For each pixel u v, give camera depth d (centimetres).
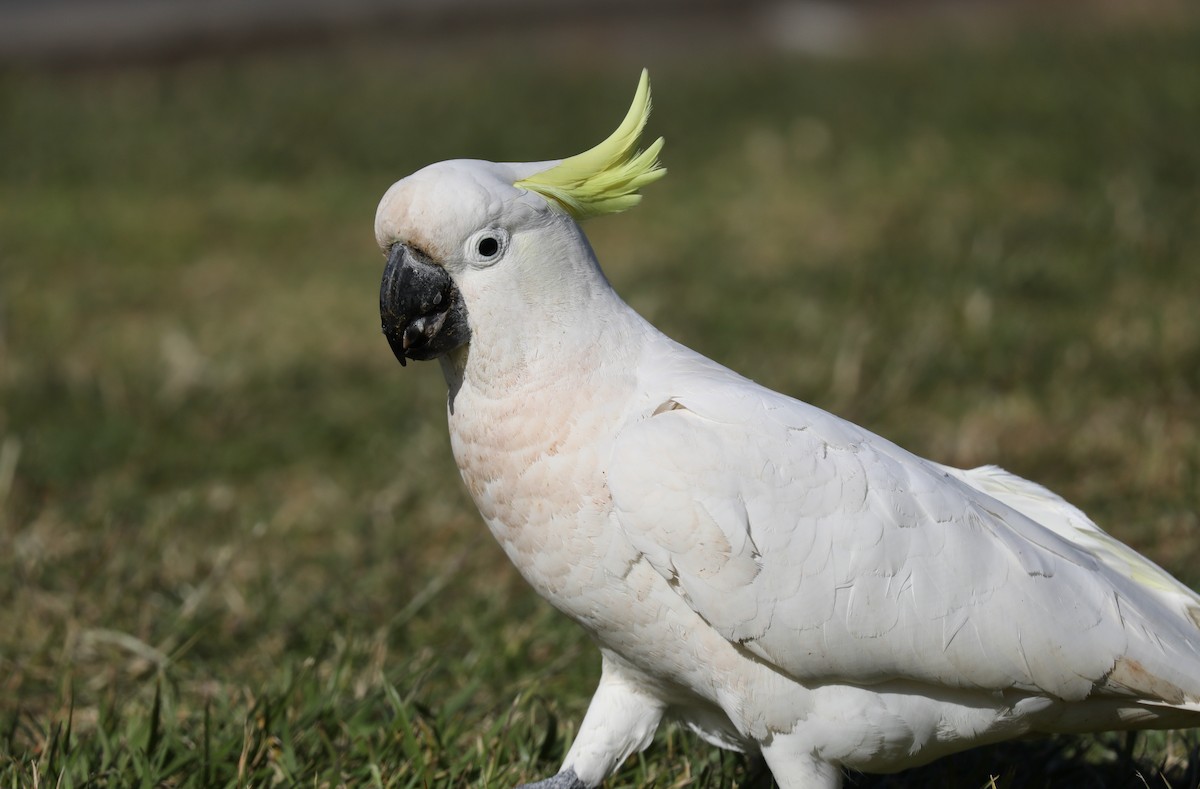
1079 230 1260
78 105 2111
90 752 531
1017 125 1691
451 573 691
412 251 452
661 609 447
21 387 1035
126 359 1116
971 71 2039
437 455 912
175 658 619
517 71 2312
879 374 974
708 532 427
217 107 2078
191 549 784
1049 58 2088
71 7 2733
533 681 607
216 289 1322
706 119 1878
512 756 542
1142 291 1103
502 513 463
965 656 429
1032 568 435
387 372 1084
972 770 520
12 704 607
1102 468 824
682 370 459
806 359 1009
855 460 440
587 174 454
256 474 922
